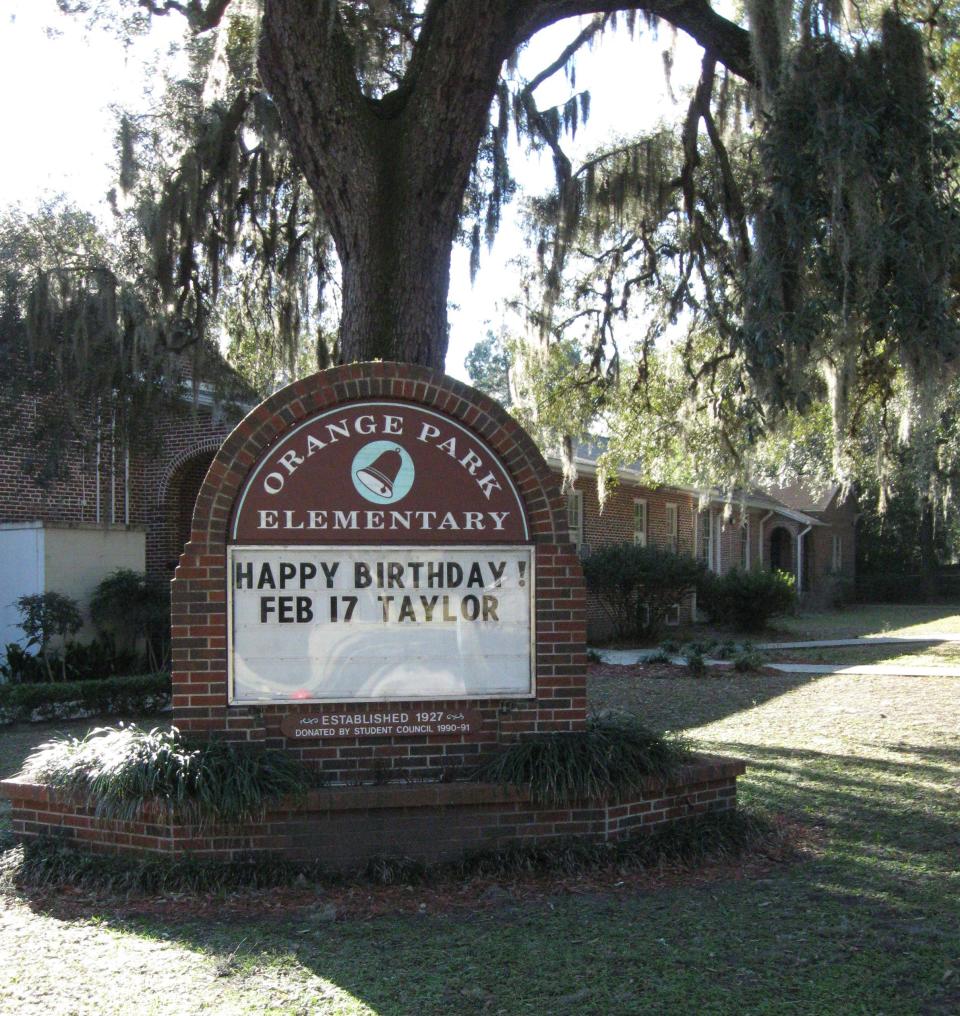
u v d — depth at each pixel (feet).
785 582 81.30
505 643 21.97
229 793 19.62
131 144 35.99
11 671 46.88
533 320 43.45
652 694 47.14
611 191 40.57
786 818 25.21
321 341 41.16
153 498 62.44
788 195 26.86
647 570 70.79
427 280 28.09
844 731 37.40
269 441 21.61
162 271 37.63
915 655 63.46
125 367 41.78
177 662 21.15
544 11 30.37
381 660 21.61
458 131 27.81
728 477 46.57
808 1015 14.19
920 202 26.55
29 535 49.49
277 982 15.53
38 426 46.39
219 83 32.96
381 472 21.88
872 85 27.25
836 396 27.99
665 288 44.78
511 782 20.67
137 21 36.22
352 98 27.48
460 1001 14.82
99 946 17.07
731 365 43.68
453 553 21.93
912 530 135.64
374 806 20.26
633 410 48.06
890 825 24.53
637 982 15.37
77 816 21.15
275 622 21.39
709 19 32.78
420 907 18.86
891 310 25.79
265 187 38.47
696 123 38.34
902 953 16.34
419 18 35.68
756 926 17.62
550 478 22.27
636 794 21.47
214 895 19.33
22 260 41.96
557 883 20.01
